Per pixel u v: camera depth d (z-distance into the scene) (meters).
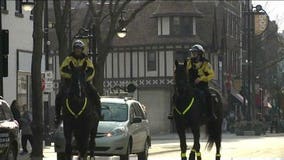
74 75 21.42
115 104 29.50
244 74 88.44
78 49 21.81
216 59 86.69
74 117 21.39
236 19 99.38
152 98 82.62
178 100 22.67
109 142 27.25
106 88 83.94
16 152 26.88
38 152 32.88
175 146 47.34
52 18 87.19
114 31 46.53
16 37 46.97
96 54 45.56
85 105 21.42
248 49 66.75
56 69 83.88
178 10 82.06
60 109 22.11
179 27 82.31
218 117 25.16
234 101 91.75
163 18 82.44
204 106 23.42
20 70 47.38
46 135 46.91
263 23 67.38
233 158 33.44
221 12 90.88
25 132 37.78
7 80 45.31
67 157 21.73
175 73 23.00
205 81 23.61
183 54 81.50
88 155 24.88
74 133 21.98
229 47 94.44
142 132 30.64
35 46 33.31
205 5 87.25
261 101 96.75
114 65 84.00
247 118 68.62
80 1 80.50
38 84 33.28
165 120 82.19
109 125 27.88
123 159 28.19
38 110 33.12
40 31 33.41
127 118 28.89
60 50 41.78
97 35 46.41
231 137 60.53
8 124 25.70
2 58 29.44
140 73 83.06
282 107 88.12
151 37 82.69
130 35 83.56
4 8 45.03
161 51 82.19
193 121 22.67
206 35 84.62
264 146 43.38
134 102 30.83
